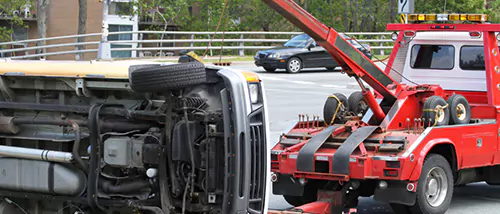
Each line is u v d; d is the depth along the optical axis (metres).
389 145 8.02
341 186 8.48
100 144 6.32
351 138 8.22
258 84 6.44
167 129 6.18
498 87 9.62
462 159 8.77
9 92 6.90
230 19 55.72
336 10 62.97
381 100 9.28
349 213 8.11
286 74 29.39
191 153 6.14
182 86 6.09
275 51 29.69
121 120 6.39
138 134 6.36
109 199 6.35
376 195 8.10
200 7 55.88
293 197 9.19
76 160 6.38
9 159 6.60
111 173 6.37
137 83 6.13
